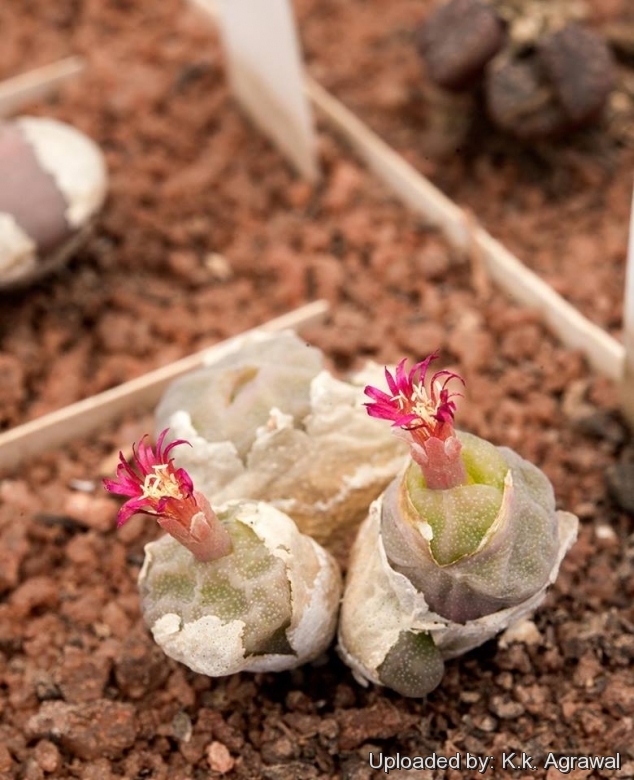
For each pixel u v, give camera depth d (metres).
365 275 0.25
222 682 0.21
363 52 0.30
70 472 0.23
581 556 0.21
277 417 0.20
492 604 0.19
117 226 0.26
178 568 0.19
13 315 0.25
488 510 0.18
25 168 0.24
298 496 0.20
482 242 0.25
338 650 0.20
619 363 0.23
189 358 0.24
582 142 0.27
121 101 0.28
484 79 0.27
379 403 0.18
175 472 0.19
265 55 0.26
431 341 0.24
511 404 0.23
